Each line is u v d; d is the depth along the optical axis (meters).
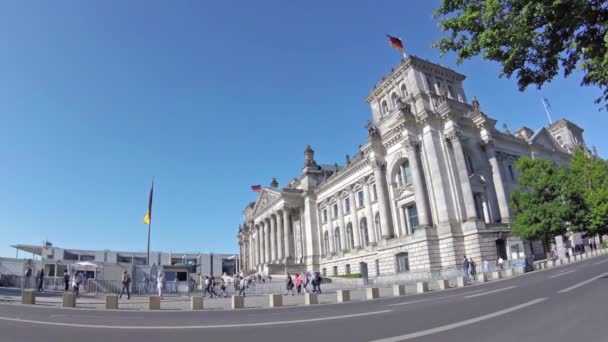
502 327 11.42
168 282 47.84
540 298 17.50
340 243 81.50
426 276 47.66
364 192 73.44
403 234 60.72
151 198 58.44
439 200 53.50
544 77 11.91
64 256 124.81
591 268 33.53
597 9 9.93
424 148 57.12
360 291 39.91
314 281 40.47
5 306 28.05
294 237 95.31
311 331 13.05
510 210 57.00
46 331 14.69
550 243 57.72
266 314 20.84
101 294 41.09
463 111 62.16
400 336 11.06
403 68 65.12
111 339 12.66
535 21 10.68
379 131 68.44
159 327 15.43
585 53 10.38
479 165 58.88
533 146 73.62
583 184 57.91
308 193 92.00
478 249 49.44
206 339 12.27
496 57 11.93
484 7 11.72
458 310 16.14
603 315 11.91
